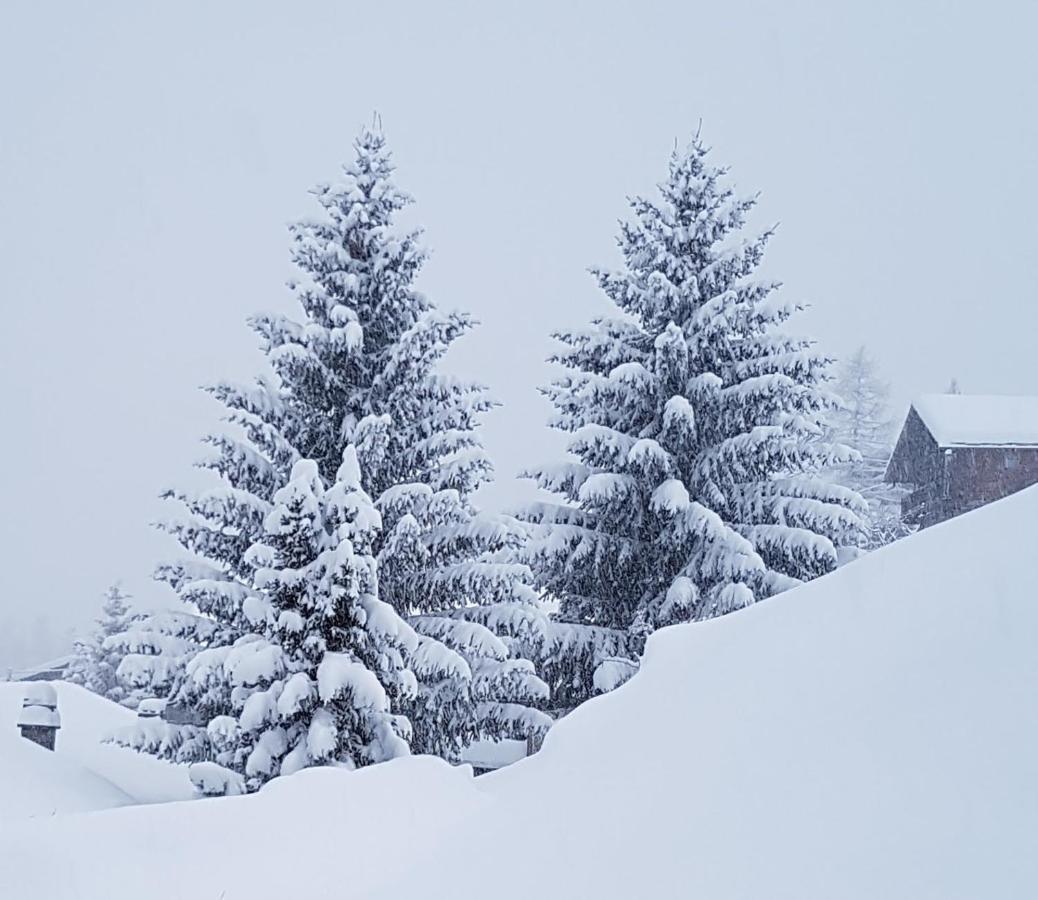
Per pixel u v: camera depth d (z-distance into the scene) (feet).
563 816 15.71
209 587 58.70
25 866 18.17
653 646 28.91
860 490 147.54
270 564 56.08
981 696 11.52
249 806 22.06
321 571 56.18
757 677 17.28
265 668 54.34
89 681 177.99
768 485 74.28
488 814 19.76
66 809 56.59
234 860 20.02
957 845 9.04
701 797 13.09
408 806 23.59
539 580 73.92
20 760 64.95
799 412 74.23
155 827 20.38
